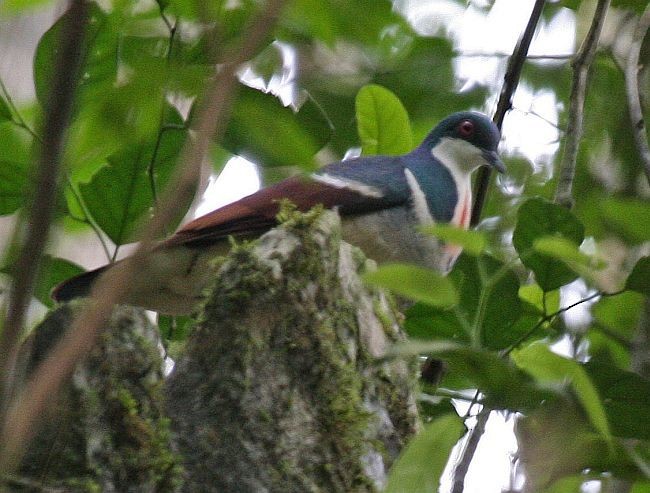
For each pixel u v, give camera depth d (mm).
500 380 6383
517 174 16047
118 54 8289
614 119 16062
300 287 7574
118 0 8492
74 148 6832
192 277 11320
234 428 7098
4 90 9453
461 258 10008
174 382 7266
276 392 7262
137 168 9891
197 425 7094
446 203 12711
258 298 7445
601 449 7062
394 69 14219
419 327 10180
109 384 6465
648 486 7629
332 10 4941
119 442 6422
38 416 3756
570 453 7133
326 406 7355
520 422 7422
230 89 4027
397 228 12195
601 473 7172
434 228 6043
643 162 10727
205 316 7422
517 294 9930
